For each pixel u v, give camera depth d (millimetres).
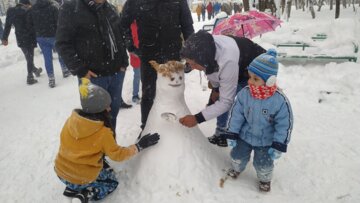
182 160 3021
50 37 6676
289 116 2693
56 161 2795
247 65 3104
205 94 5812
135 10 3695
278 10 9711
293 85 5941
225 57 2822
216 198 2855
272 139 2867
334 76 6055
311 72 6539
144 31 3744
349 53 7094
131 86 6613
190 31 3883
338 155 3625
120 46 3531
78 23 3115
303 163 3498
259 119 2783
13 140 4496
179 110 3189
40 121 5148
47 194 3227
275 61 2617
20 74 8508
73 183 2740
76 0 3127
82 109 2641
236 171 3137
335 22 8562
